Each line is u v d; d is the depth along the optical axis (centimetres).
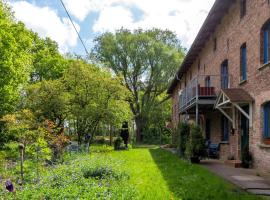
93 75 2234
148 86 5000
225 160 1742
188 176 1197
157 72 4803
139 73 4934
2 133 2208
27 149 1286
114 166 1195
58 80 2175
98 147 3106
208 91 1952
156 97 5297
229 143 1766
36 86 2072
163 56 4741
